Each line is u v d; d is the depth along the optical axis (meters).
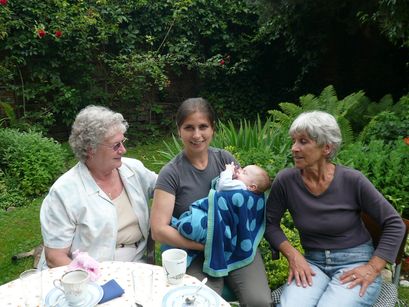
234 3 9.23
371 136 5.23
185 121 2.34
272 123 5.75
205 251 2.25
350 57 9.24
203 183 2.42
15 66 7.04
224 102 9.79
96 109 2.35
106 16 7.91
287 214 3.34
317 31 8.77
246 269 2.38
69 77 7.89
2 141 5.80
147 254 2.61
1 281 3.47
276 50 9.82
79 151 2.31
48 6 7.21
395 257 2.19
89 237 2.29
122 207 2.45
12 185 5.51
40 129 7.27
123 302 1.65
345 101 6.37
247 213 2.33
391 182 4.01
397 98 8.97
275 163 4.13
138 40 8.43
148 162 7.15
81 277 1.64
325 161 2.30
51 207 2.25
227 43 9.40
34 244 4.13
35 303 1.62
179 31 8.86
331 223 2.26
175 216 2.39
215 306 1.61
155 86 9.00
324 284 2.24
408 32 5.58
